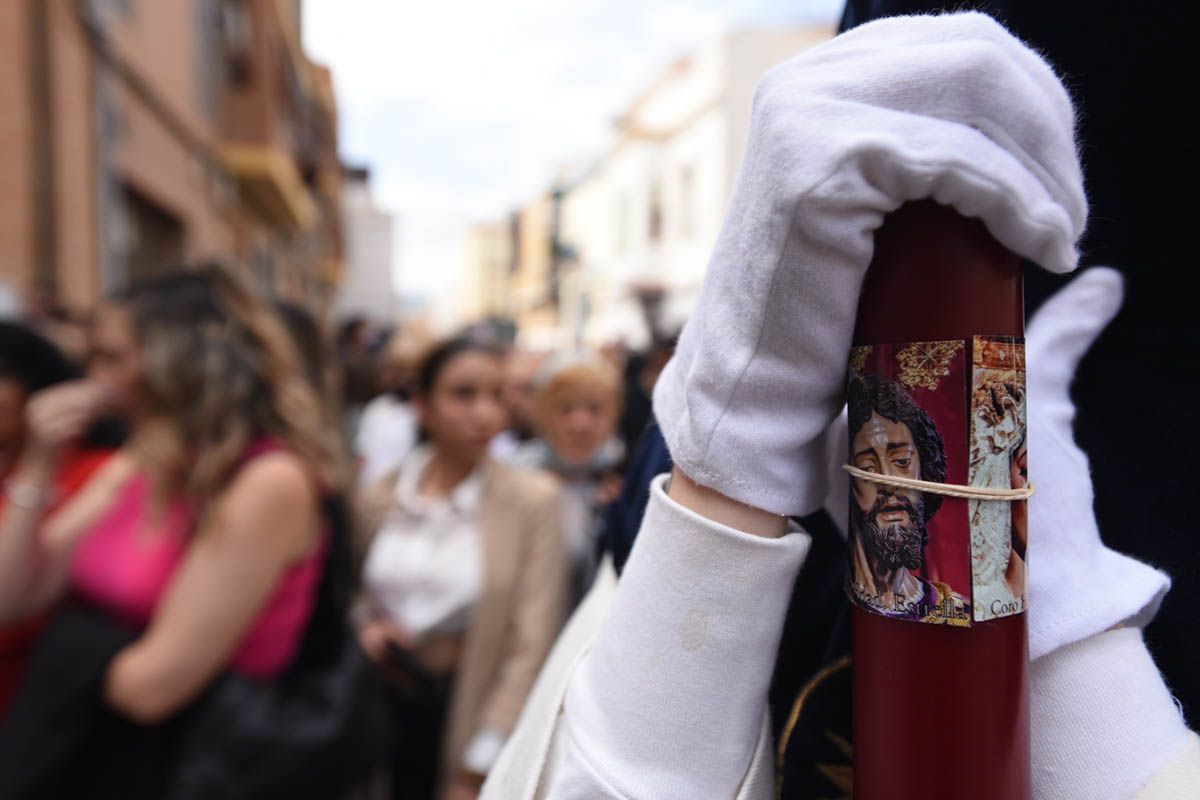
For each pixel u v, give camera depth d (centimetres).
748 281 38
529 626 197
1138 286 50
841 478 49
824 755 51
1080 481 46
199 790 119
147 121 675
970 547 36
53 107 459
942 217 36
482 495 206
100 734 124
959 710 37
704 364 40
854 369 40
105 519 133
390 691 198
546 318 2681
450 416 204
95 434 187
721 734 41
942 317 36
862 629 40
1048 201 35
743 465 39
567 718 46
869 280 38
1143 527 47
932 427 37
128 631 123
